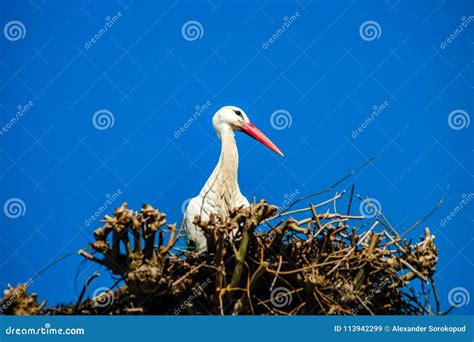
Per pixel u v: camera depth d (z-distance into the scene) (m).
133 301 5.17
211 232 5.24
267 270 5.15
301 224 5.27
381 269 5.37
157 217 5.06
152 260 5.07
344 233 5.51
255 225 5.12
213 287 5.36
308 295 5.22
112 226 5.07
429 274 5.38
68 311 5.21
